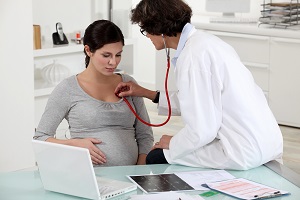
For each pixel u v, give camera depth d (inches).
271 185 108.7
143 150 138.1
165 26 116.2
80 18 242.4
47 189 105.0
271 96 250.1
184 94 113.1
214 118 113.0
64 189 102.7
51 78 223.9
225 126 115.4
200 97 112.6
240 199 100.2
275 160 121.6
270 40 245.3
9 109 177.8
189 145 114.6
